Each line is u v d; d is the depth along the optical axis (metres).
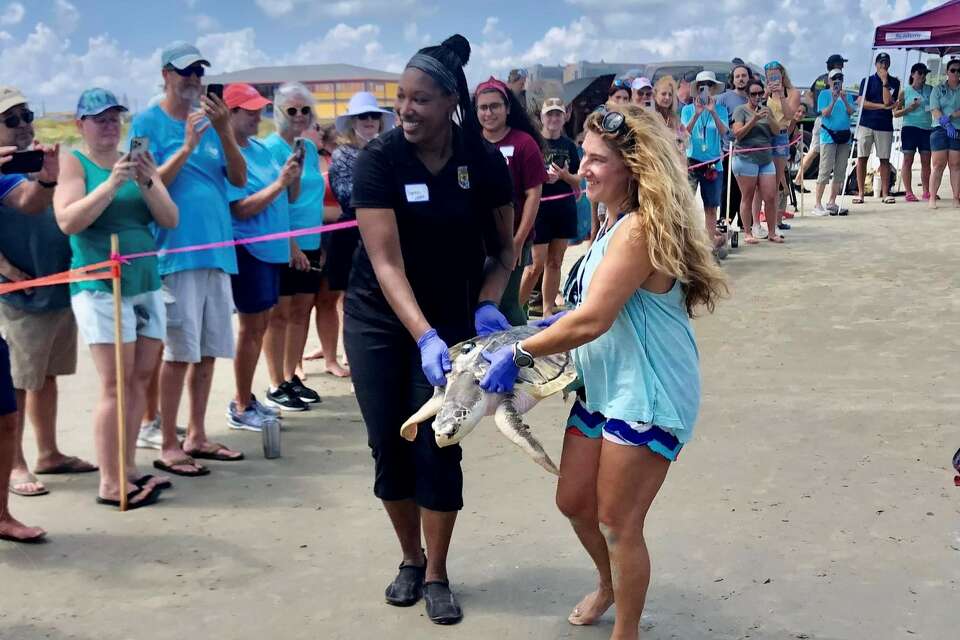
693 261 3.02
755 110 11.74
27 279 4.73
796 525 4.30
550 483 4.94
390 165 3.50
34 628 3.59
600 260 3.09
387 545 4.29
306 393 6.57
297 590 3.88
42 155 4.33
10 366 4.35
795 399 6.09
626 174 3.03
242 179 5.41
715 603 3.66
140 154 4.47
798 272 10.21
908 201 15.70
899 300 8.76
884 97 15.35
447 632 3.54
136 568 4.07
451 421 3.07
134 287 4.68
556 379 3.20
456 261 3.63
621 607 3.20
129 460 4.84
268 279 5.80
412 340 3.62
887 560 3.95
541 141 6.23
